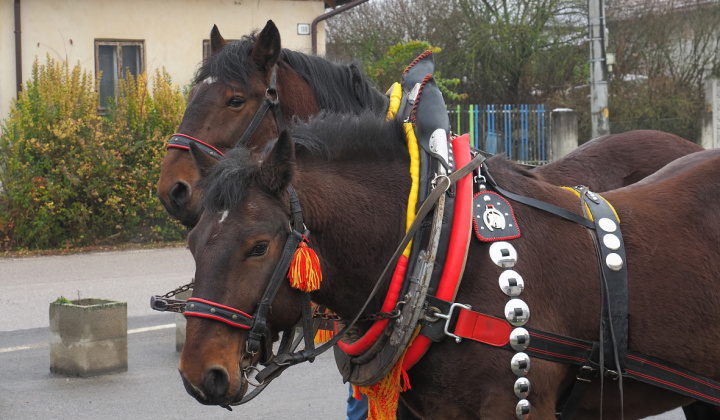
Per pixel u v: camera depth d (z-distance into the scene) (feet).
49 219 40.70
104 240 42.34
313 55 14.42
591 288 9.00
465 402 8.65
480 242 8.79
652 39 67.41
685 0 67.62
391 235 8.82
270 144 8.90
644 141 14.56
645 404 9.55
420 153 9.19
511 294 8.54
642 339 9.06
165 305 9.12
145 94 43.88
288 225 8.08
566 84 69.41
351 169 9.00
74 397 18.08
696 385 9.36
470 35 68.90
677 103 65.21
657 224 9.53
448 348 8.56
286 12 52.24
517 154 54.03
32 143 40.52
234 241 7.80
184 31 50.24
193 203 13.10
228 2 51.01
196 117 13.52
